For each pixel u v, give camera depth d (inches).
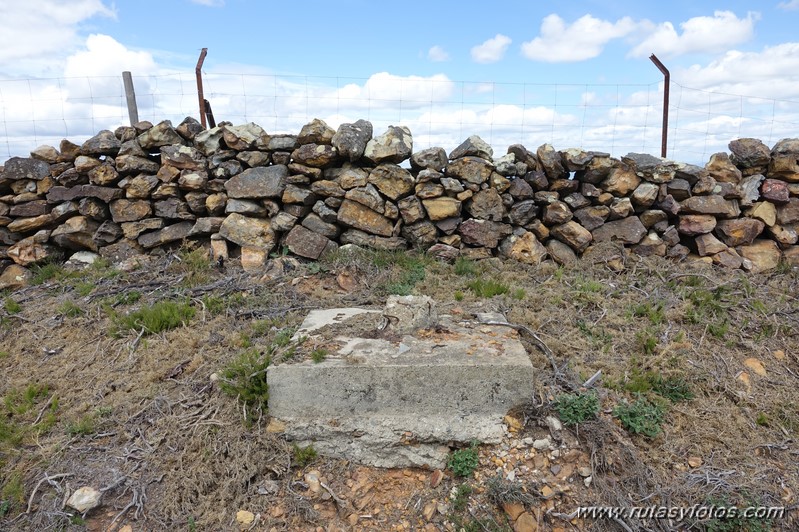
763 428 129.0
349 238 209.2
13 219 215.9
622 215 211.2
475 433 122.0
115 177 210.4
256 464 118.0
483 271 202.1
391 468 122.5
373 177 204.5
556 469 115.3
